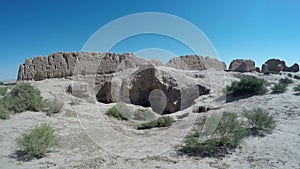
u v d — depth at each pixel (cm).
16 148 620
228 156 578
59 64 2500
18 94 1204
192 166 517
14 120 926
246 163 527
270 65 4397
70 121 1010
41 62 2550
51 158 570
